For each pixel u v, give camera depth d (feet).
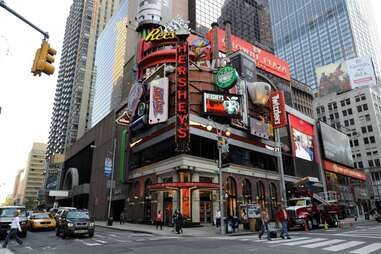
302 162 162.20
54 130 528.22
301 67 586.04
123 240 54.85
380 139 277.23
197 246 42.86
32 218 82.94
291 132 161.17
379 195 266.16
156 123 111.96
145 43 174.70
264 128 131.23
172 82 117.39
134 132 135.13
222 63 131.13
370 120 287.69
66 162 281.13
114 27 368.89
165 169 105.50
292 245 42.34
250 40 352.90
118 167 145.79
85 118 440.45
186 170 97.96
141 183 120.88
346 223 114.11
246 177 119.34
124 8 342.85
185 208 92.68
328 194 100.99
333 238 52.08
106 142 170.09
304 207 81.05
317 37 569.64
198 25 284.00
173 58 156.46
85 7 534.78
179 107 100.78
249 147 124.47
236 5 354.54
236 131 120.26
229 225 72.38
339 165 201.36
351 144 296.30
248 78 150.30
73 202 222.28
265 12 396.57
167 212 100.94
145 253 36.55
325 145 187.01
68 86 495.82
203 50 156.35
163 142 113.39
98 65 420.77
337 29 537.65
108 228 97.09
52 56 33.76
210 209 100.94
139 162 128.47
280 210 54.80
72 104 460.14
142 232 78.13
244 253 35.12
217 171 105.09
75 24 557.74
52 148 506.89
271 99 140.87
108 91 341.82
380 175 270.46
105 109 339.36
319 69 355.77
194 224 92.58
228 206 107.55
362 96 298.56
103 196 160.15
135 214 120.37
